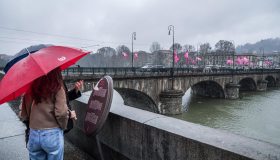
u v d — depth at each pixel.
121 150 3.74
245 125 34.84
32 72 2.47
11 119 7.79
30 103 2.78
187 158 2.66
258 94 71.94
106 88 3.27
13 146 5.45
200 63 135.62
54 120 2.62
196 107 48.91
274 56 181.00
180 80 45.03
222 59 134.50
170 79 42.50
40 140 2.58
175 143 2.80
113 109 4.07
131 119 3.49
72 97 3.35
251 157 2.10
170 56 133.25
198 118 38.91
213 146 2.39
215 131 2.81
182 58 123.38
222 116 40.47
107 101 3.18
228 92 61.84
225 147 2.33
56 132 2.62
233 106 50.09
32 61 2.58
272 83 101.00
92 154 4.71
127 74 34.56
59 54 2.74
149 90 38.44
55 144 2.60
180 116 39.88
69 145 5.38
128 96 43.25
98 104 3.33
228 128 33.44
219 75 58.56
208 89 66.06
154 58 137.50
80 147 5.18
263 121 37.00
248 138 2.55
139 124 3.34
